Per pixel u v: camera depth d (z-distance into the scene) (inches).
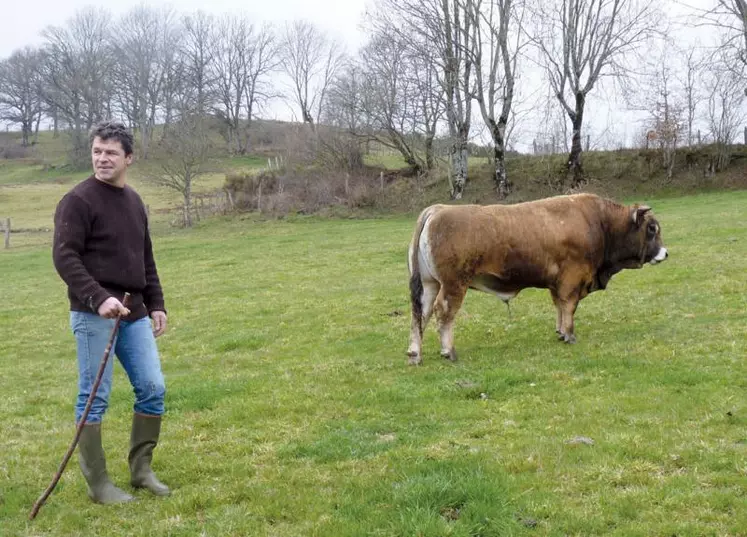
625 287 619.5
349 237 1278.3
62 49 4136.3
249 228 1619.1
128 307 235.3
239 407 358.6
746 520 198.7
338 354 488.4
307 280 859.4
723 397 310.5
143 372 240.7
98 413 236.7
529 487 230.7
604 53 1625.2
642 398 320.5
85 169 3533.5
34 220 2107.5
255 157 3462.1
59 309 807.1
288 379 415.8
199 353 537.0
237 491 245.8
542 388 354.0
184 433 321.7
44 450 313.4
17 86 4441.4
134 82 3929.6
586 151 1806.1
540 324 517.7
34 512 229.8
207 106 3757.4
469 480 232.2
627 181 1653.5
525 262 421.7
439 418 320.5
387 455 270.7
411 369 414.6
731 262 679.7
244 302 746.8
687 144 1761.8
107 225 230.4
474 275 417.7
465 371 397.1
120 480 263.7
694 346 406.3
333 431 310.5
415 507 217.2
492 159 2126.0
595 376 364.5
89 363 229.8
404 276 820.6
